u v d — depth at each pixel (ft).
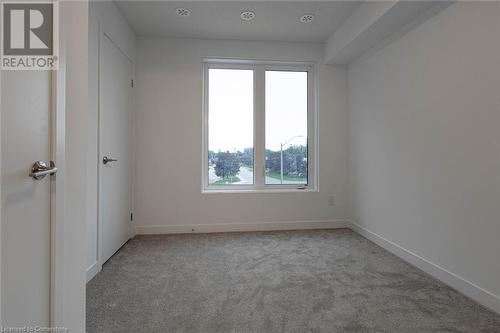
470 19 6.02
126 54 9.59
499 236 5.45
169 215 10.99
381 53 9.49
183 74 11.00
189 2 8.54
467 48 6.10
